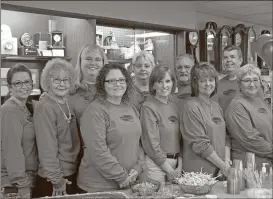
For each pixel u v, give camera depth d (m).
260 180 2.20
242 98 2.74
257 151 2.67
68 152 2.32
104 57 2.54
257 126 2.69
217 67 3.21
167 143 2.41
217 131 2.48
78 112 2.38
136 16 2.64
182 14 3.02
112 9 2.51
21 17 2.84
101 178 2.17
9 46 2.76
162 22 2.80
